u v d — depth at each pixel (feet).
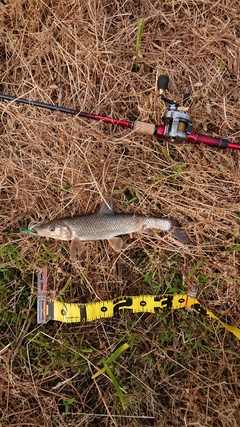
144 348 2.94
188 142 2.58
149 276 2.92
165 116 2.50
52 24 2.78
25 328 2.84
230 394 2.88
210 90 2.91
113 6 2.89
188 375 2.93
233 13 2.92
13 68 2.84
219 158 2.88
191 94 2.86
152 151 2.85
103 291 2.92
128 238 2.90
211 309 2.94
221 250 2.92
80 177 2.79
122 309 2.88
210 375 2.91
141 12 2.91
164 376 2.91
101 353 2.88
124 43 2.88
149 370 2.91
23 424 2.81
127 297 2.88
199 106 2.89
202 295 2.94
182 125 2.45
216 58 2.92
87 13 2.83
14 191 2.84
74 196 2.77
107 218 2.65
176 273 2.94
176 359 2.92
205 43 2.89
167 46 2.91
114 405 2.86
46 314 2.83
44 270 2.84
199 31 2.89
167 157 2.86
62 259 2.88
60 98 2.84
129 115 2.87
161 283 2.93
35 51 2.81
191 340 2.93
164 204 2.89
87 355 2.88
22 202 2.83
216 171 2.87
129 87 2.87
